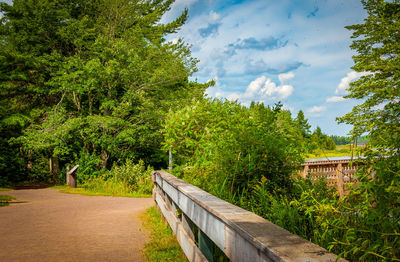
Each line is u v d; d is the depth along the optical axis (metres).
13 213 7.51
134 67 21.56
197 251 2.97
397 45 20.16
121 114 21.28
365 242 1.54
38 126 20.88
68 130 20.08
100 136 21.80
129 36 24.20
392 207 1.50
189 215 3.32
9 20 21.92
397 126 1.77
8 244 4.55
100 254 4.04
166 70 23.47
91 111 23.08
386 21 20.73
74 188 16.05
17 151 21.53
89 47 22.66
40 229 5.59
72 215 7.19
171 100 23.28
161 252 3.97
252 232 1.57
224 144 4.64
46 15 21.27
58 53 22.28
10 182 19.64
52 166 23.03
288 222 2.93
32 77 22.19
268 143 4.38
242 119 5.38
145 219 6.43
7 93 21.73
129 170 15.74
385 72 19.59
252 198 3.85
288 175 4.43
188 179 5.21
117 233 5.23
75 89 20.64
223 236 2.11
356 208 1.88
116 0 23.02
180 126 6.10
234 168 4.20
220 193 4.01
